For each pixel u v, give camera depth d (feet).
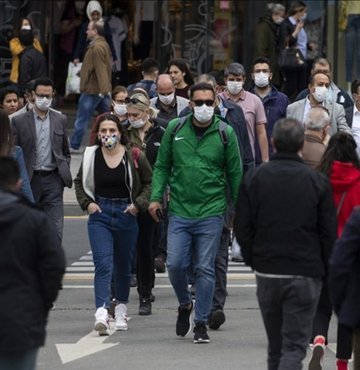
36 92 98.07
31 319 56.70
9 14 189.06
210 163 82.69
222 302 89.71
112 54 187.42
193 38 191.62
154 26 193.06
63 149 100.12
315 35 187.21
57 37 193.98
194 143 82.89
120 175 86.74
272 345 68.59
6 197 57.62
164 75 108.06
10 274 56.80
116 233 87.56
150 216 92.43
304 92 115.85
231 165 83.15
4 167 58.49
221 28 190.49
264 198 66.85
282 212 66.54
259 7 188.55
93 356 81.51
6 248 56.85
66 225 140.36
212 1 190.49
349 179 73.92
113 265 88.94
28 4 190.39
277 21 178.70
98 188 87.25
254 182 67.36
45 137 99.04
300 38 179.73
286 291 66.64
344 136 74.79
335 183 73.97
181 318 86.63
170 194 84.17
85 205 87.30
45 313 57.88
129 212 87.04
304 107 110.32
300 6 177.99
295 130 67.62
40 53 161.48
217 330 89.86
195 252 83.92
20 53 165.37
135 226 88.07
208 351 82.99
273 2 188.14
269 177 67.05
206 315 84.74
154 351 82.89
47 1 191.42
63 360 80.43
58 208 99.81
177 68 118.93
